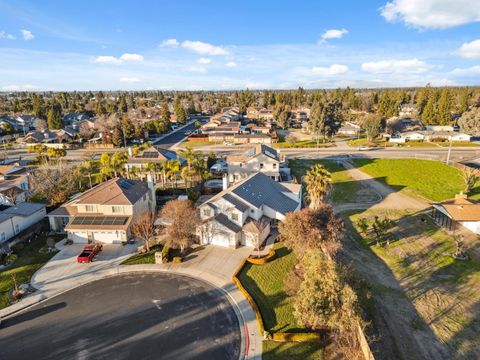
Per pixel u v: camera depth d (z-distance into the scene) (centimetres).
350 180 7619
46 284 3556
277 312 3098
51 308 3162
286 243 3769
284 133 14750
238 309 3147
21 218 4684
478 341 2788
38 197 6297
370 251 4328
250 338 2770
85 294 3384
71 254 4206
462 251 4238
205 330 2866
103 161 7212
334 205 6078
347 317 2588
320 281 2716
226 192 4750
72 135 13212
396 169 8269
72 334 2820
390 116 15425
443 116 13725
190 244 4400
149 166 7112
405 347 2709
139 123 14325
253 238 4253
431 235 4744
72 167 7550
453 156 9319
